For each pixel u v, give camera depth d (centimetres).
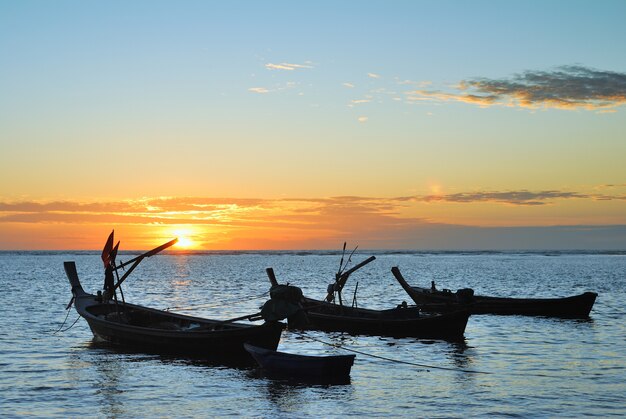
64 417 1880
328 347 3106
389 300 6031
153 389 2214
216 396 2127
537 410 1950
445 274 12056
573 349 3034
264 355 2423
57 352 2922
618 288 7556
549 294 6894
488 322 4081
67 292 6694
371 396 2119
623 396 2111
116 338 3008
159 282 9162
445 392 2172
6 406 1988
